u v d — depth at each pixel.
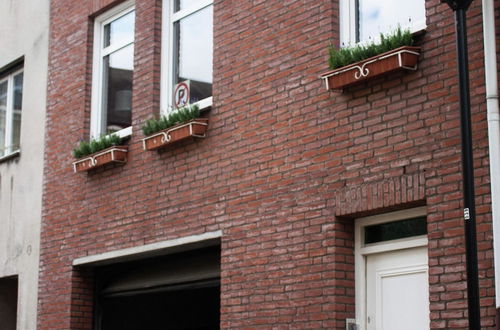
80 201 12.27
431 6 8.18
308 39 9.34
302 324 8.87
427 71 8.14
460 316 7.52
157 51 11.47
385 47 8.32
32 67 13.90
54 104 13.20
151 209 11.01
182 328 11.34
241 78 10.05
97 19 12.77
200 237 10.22
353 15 9.17
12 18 14.61
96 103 12.59
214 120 10.31
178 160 10.72
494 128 7.34
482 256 7.38
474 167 7.58
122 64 12.28
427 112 8.09
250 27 10.04
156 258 11.58
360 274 8.73
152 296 11.82
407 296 8.37
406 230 8.46
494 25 7.49
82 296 12.27
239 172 9.88
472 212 5.98
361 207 8.51
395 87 8.40
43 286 12.77
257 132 9.73
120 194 11.55
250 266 9.53
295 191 9.20
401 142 8.27
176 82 11.32
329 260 8.71
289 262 9.11
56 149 12.98
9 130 14.59
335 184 8.80
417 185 8.05
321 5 9.25
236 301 9.62
